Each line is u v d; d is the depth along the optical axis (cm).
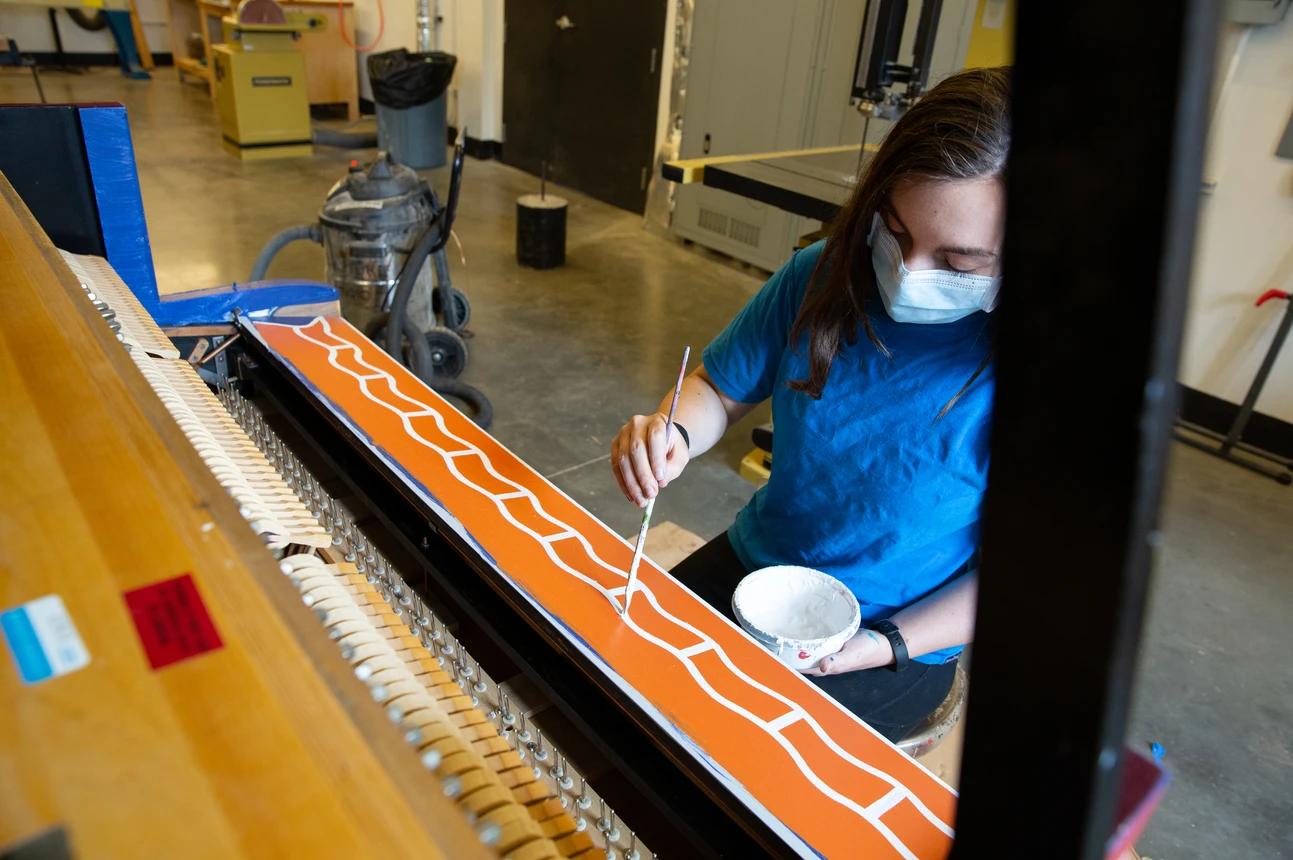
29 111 143
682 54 472
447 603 111
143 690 42
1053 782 31
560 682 90
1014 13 24
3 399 63
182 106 716
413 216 316
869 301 110
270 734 40
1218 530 278
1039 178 25
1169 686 213
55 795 37
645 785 80
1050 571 29
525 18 584
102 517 52
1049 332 26
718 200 477
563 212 443
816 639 101
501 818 45
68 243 153
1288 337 311
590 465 287
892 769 80
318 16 596
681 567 143
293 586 49
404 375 143
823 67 405
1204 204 24
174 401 101
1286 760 195
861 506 118
